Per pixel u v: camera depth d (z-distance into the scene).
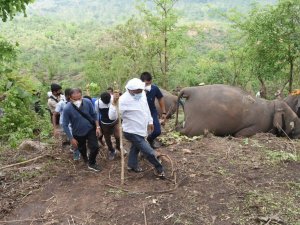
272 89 17.11
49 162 7.80
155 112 7.39
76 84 28.42
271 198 5.97
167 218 5.60
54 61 34.88
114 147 8.20
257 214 5.61
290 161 7.17
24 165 7.89
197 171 6.87
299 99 10.09
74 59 51.34
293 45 13.67
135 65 21.69
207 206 5.83
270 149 7.77
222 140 8.37
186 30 21.22
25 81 10.81
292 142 8.23
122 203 6.03
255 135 8.77
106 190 6.44
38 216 5.97
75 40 74.88
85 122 6.97
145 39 21.39
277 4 13.63
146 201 6.01
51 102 9.27
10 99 10.27
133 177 6.87
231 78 19.41
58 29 85.81
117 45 22.38
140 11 21.00
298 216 5.54
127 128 6.54
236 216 5.59
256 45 14.28
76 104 6.92
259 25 13.72
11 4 7.77
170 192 6.23
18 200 6.44
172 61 22.45
